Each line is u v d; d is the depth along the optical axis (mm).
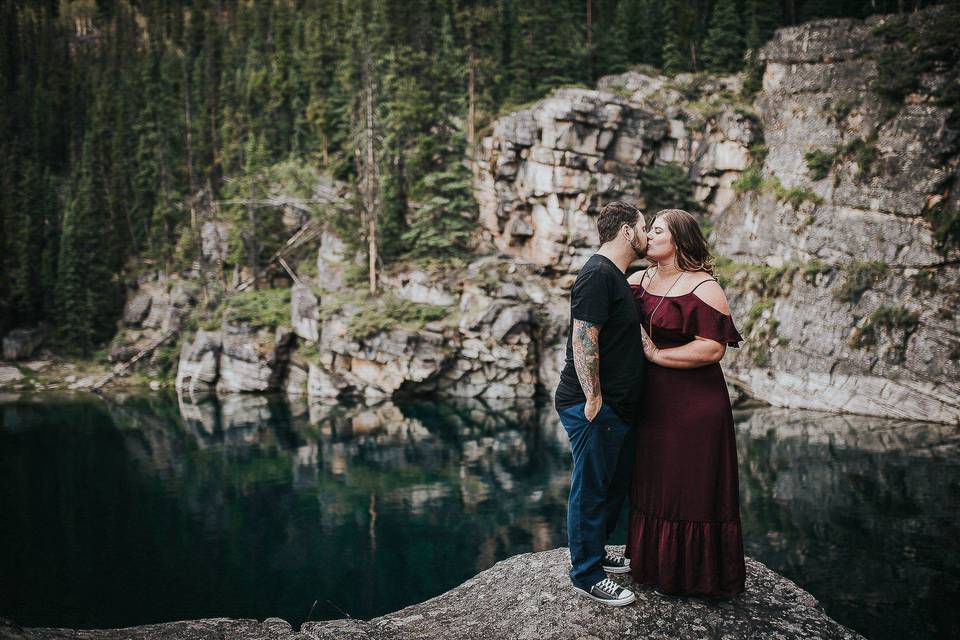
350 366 37188
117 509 17641
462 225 39469
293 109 60625
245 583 12617
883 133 31672
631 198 38906
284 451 24125
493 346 35500
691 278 4012
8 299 53375
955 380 26578
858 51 34625
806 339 31266
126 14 103625
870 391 28719
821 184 33656
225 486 19688
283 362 40781
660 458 4062
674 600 4113
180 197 60156
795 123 36281
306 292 39875
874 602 10562
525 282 37750
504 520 15938
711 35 47156
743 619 3984
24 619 11102
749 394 33094
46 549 14688
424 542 14594
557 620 4066
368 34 50281
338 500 17969
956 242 27953
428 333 35500
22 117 77000
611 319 3869
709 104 41281
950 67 30406
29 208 56562
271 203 47719
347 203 44125
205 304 47125
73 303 51156
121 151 64688
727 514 4035
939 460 19828
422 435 26531
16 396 41281
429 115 43656
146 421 31281
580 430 4020
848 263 31188
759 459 20359
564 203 38594
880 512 15094
